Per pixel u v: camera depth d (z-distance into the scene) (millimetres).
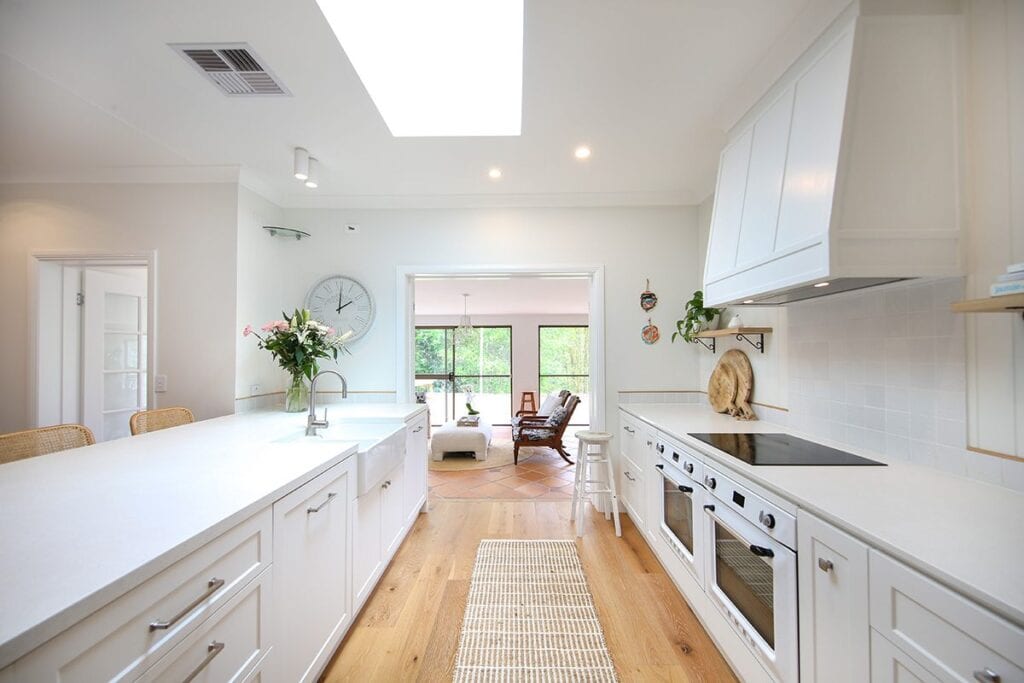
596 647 1711
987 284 1221
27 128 2166
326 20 1454
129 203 2680
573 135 2256
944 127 1268
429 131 2268
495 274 3271
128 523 922
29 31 1472
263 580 1120
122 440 1840
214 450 1625
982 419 1245
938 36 1272
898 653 854
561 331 8438
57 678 615
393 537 2307
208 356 2670
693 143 2346
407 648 1707
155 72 1717
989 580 732
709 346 3023
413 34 2008
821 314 1901
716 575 1655
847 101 1264
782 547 1217
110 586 683
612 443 3195
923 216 1265
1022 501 1104
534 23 1459
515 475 4426
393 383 3225
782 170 1567
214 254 2684
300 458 1506
